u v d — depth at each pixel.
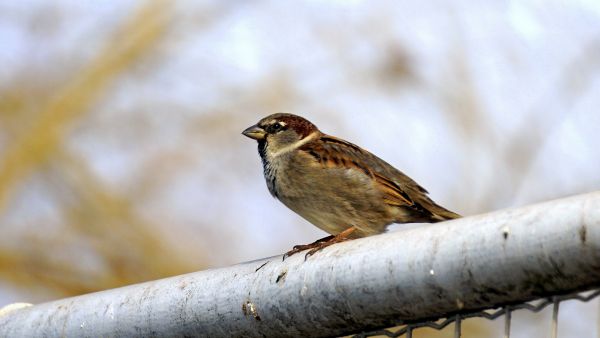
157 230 14.55
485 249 4.93
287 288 5.80
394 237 5.43
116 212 14.65
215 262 14.35
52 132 14.98
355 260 5.49
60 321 6.90
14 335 7.18
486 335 12.30
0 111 15.07
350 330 5.71
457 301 5.11
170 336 6.36
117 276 14.57
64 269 14.64
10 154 14.86
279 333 5.94
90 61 15.41
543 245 4.71
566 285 4.75
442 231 5.16
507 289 4.92
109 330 6.62
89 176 14.88
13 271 14.54
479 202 13.38
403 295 5.29
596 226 4.54
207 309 6.18
